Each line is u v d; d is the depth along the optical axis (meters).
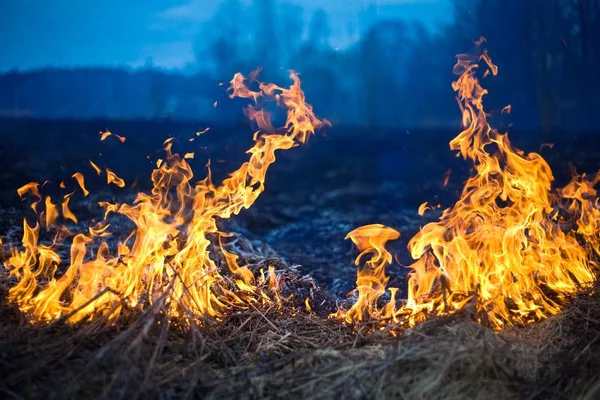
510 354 3.96
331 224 10.92
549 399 3.71
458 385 3.64
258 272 6.38
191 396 3.67
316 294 6.02
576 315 4.82
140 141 21.53
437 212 12.01
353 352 4.08
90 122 28.67
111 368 3.72
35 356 4.04
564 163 17.22
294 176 16.27
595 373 3.84
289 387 3.75
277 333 4.89
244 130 23.72
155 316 4.38
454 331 4.11
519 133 23.66
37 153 17.86
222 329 4.85
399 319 4.96
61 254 6.80
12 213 9.35
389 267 7.60
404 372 3.77
